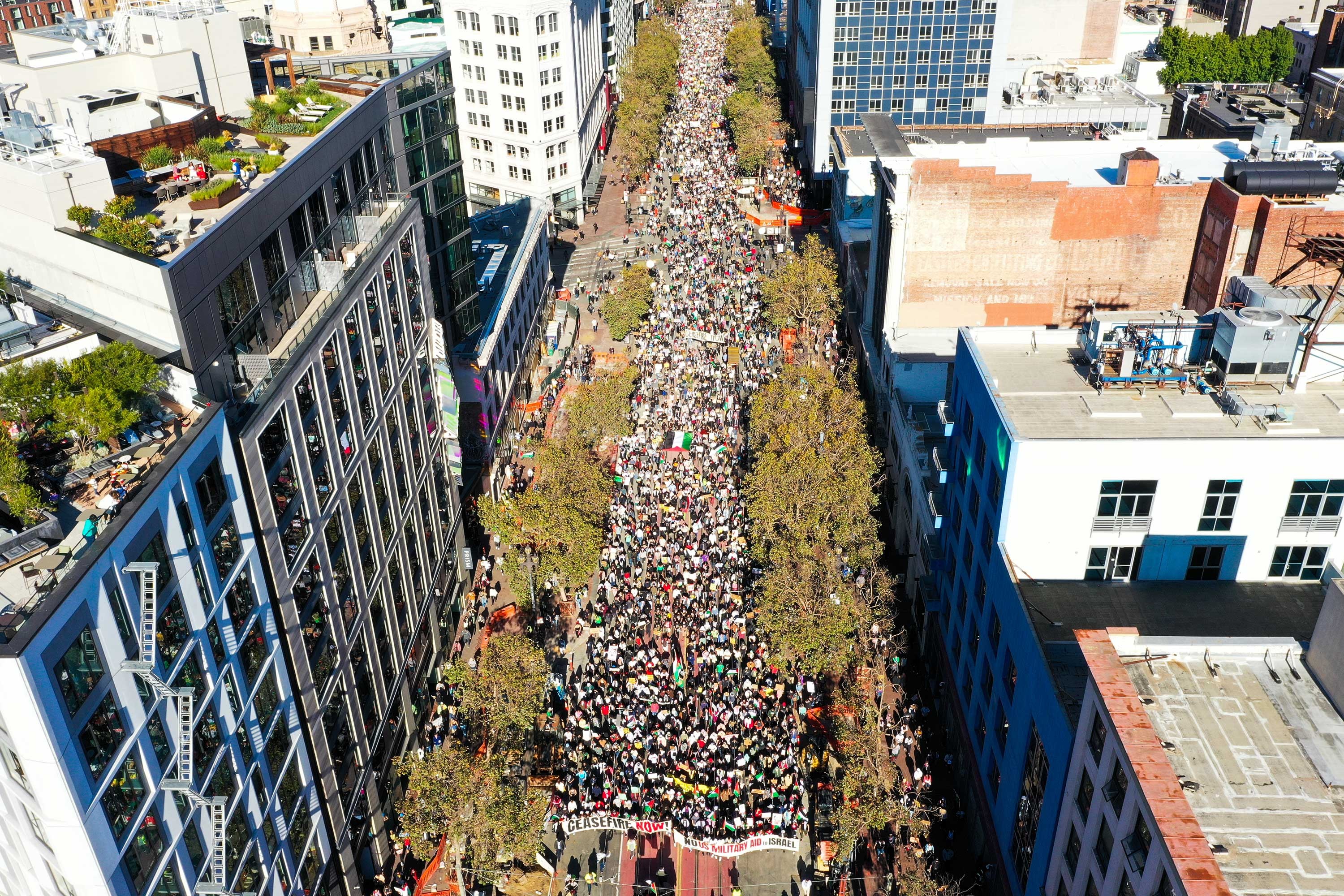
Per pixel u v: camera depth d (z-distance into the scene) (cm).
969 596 6041
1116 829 3675
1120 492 5066
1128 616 5050
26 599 3177
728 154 19238
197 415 4184
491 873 5384
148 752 3622
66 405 3675
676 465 9231
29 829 3456
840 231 13050
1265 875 3216
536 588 7469
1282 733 3759
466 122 15875
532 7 14162
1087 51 16288
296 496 4944
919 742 6588
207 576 4056
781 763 6294
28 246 4575
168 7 6381
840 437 8050
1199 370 5512
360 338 5806
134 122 5844
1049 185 8638
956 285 9238
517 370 10631
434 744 6812
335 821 5356
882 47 15025
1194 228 8538
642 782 6191
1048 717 4478
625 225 16125
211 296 4356
